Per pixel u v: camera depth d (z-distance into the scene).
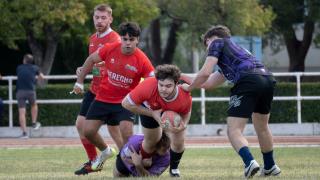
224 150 54.91
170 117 31.23
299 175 33.94
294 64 93.44
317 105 73.44
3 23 72.75
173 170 34.28
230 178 31.45
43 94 72.25
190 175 35.28
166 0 80.62
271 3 87.81
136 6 76.00
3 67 90.56
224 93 72.88
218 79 33.50
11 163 45.41
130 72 35.62
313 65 121.62
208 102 72.81
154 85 31.77
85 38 79.00
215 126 72.31
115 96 36.38
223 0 76.00
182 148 33.72
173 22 97.19
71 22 72.75
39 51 79.69
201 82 31.47
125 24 35.09
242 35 81.06
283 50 114.62
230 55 31.78
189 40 82.31
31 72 68.38
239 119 31.52
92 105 36.84
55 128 71.88
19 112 69.00
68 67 91.50
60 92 72.56
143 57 35.72
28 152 53.94
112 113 36.62
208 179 30.98
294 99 72.00
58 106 72.31
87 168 37.72
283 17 89.25
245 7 77.50
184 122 32.56
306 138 67.19
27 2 70.81
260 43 94.69
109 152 37.50
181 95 31.69
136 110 32.09
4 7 71.88
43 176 35.78
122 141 37.16
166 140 33.53
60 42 87.56
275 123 73.44
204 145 60.31
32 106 68.94
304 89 74.38
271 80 32.12
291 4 87.88
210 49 31.86
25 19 75.00
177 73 31.16
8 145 61.47
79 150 55.59
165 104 31.78
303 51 92.81
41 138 70.12
